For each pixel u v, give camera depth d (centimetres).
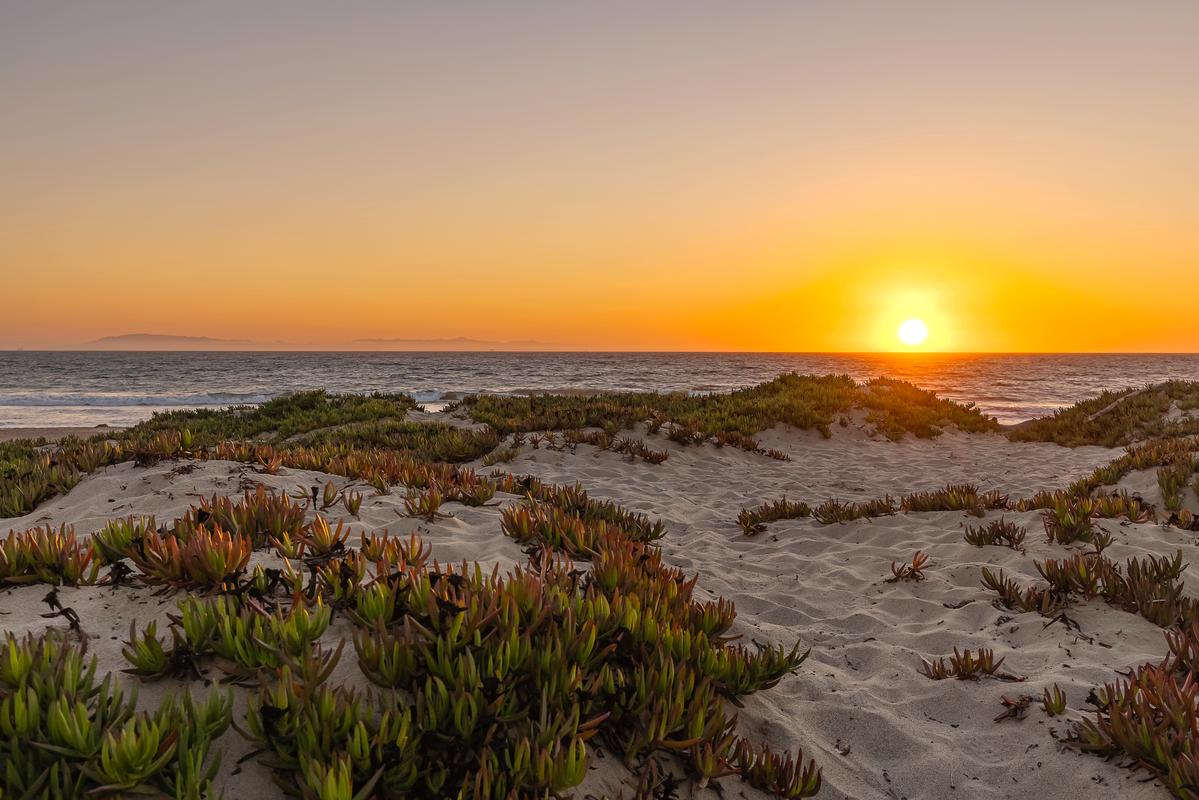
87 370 8644
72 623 304
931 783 324
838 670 447
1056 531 662
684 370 9588
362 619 313
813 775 298
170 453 773
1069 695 385
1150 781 295
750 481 1224
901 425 1875
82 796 204
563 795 251
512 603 305
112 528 404
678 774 290
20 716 212
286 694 240
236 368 9562
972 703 391
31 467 789
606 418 1533
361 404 2080
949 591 581
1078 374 8475
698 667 347
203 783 215
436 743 242
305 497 640
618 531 588
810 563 686
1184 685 322
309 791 215
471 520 612
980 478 1304
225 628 275
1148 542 639
